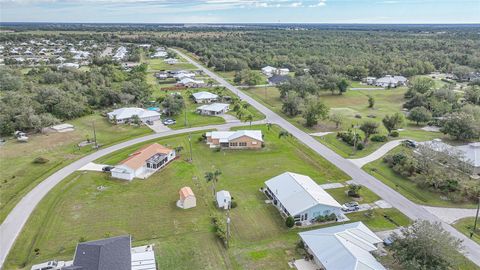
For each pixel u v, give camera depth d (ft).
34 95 375.86
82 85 460.14
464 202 198.49
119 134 312.50
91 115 371.35
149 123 345.10
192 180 227.40
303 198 187.21
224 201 193.26
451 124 297.74
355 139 278.67
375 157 263.08
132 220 181.27
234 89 505.25
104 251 140.15
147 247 158.71
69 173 233.14
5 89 425.28
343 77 529.86
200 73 623.36
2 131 301.02
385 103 436.35
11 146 278.46
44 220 180.04
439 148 233.96
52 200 198.70
